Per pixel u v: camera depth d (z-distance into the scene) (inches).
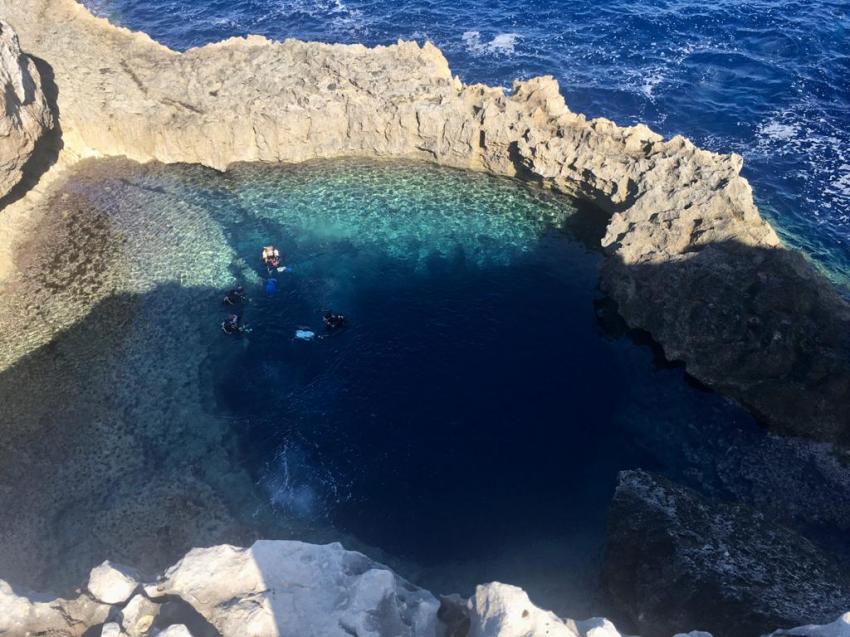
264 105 1561.3
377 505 1034.1
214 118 1562.5
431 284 1355.8
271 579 665.0
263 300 1316.4
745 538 906.7
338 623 618.2
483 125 1508.4
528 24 2212.1
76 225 1457.9
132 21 2322.8
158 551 959.6
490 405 1156.5
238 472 1064.8
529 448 1101.1
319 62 1648.6
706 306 1190.9
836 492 1025.5
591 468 1075.3
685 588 828.0
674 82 1931.6
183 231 1455.5
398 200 1540.4
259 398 1165.1
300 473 1066.7
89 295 1322.6
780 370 1125.1
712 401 1162.6
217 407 1150.3
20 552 953.5
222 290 1338.6
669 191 1320.1
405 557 973.2
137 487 1035.9
